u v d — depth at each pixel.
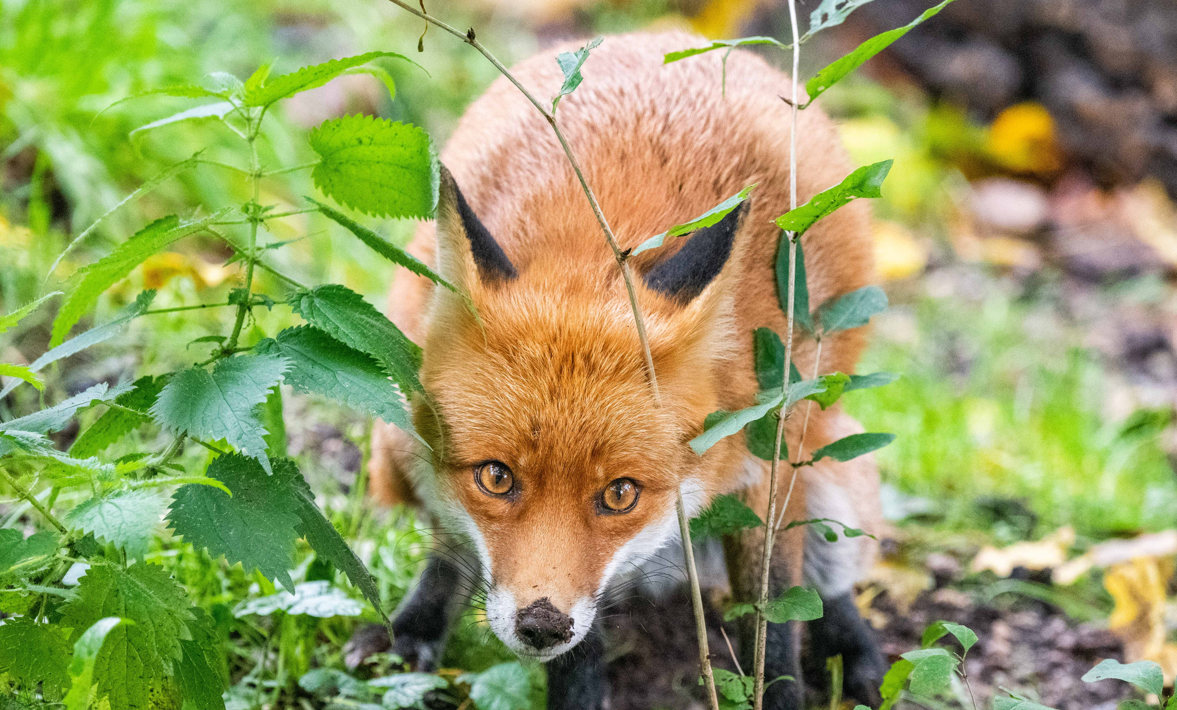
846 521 8.03
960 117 18.70
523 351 6.10
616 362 6.09
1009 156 18.22
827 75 5.12
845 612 8.25
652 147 7.29
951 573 9.82
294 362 4.92
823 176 7.72
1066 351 14.44
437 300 6.36
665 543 6.72
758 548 7.14
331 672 6.63
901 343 14.09
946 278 16.20
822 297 7.36
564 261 6.61
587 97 7.78
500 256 6.46
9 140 11.06
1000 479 11.46
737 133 7.50
